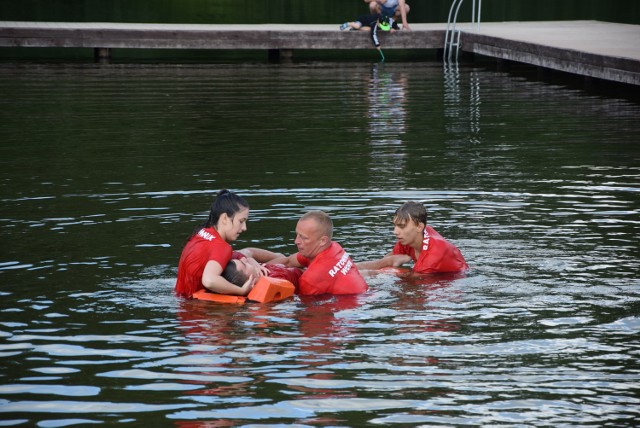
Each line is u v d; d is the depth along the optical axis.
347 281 8.66
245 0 50.12
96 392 6.43
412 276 9.11
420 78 26.41
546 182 13.31
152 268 9.24
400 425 5.93
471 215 11.37
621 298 8.34
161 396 6.36
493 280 8.90
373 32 30.19
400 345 7.26
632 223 10.96
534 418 6.03
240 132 17.84
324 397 6.34
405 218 9.37
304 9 44.81
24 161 14.96
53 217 11.27
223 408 6.18
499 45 28.58
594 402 6.25
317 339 7.40
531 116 19.84
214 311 8.09
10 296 8.38
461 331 7.57
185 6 46.03
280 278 8.70
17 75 26.03
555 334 7.48
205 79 25.88
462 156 15.45
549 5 48.41
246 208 8.78
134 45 29.75
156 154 15.63
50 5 44.38
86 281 8.81
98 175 13.87
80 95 22.47
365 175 13.81
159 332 7.55
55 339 7.38
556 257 9.59
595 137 17.28
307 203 12.02
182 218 11.23
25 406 6.21
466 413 6.10
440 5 48.16
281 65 29.50
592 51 24.42
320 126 18.50
